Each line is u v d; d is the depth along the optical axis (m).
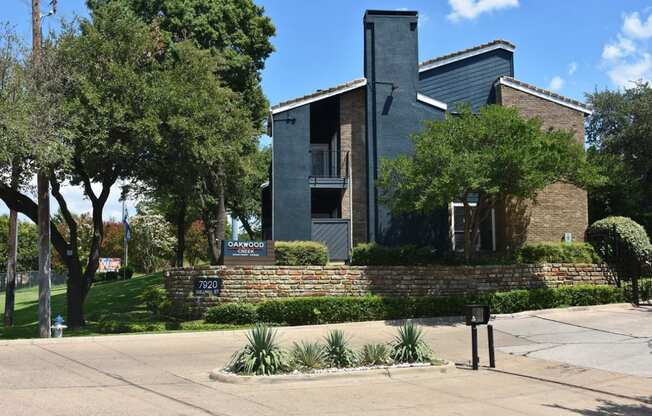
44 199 17.41
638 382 10.96
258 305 18.61
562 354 13.50
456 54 25.88
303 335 16.42
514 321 18.27
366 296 19.56
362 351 12.38
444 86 25.84
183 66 19.20
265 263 19.92
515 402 9.47
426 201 18.53
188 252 51.91
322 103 25.03
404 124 23.64
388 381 10.84
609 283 22.02
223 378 10.52
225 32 26.66
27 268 66.50
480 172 18.17
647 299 21.44
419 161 18.83
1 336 19.64
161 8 25.72
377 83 23.77
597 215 27.09
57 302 31.53
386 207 22.53
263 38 28.25
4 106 15.39
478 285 20.84
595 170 19.62
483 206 22.84
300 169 23.28
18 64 16.81
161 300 21.22
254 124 28.25
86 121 16.89
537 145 18.56
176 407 8.57
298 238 22.94
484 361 12.92
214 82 19.41
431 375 11.43
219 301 19.59
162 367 11.84
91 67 17.75
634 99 33.06
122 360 12.55
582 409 9.09
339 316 18.81
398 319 19.12
